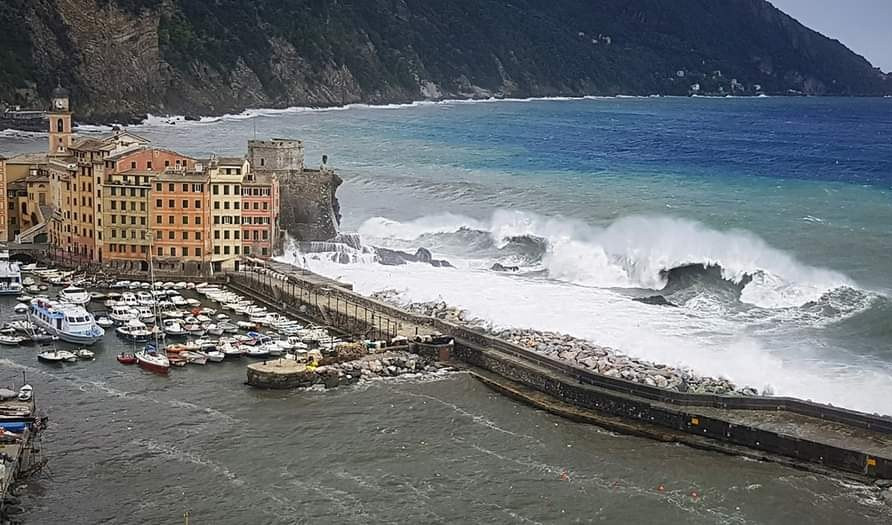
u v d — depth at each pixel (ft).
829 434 498.69
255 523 426.92
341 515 435.12
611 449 504.84
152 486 456.45
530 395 571.28
